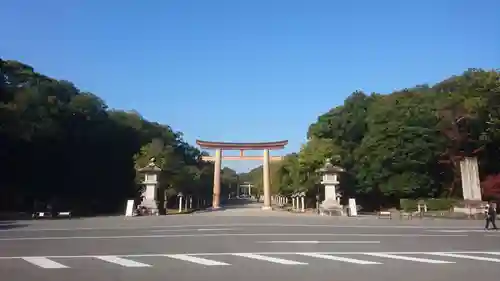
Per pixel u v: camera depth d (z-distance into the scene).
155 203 49.16
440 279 11.09
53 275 11.50
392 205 60.25
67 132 61.84
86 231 25.91
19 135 50.28
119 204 69.75
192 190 81.19
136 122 83.12
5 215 44.78
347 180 60.31
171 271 12.19
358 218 42.44
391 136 56.81
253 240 20.86
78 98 67.12
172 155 68.94
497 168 54.62
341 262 13.95
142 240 20.73
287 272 12.06
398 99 61.91
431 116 56.44
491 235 23.80
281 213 59.66
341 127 68.00
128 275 11.54
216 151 100.94
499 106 53.19
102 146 70.56
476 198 44.16
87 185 67.88
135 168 63.47
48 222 35.06
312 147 64.50
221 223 33.59
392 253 16.19
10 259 14.37
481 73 59.84
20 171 57.28
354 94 71.94
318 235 23.52
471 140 54.34
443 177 57.38
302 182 64.75
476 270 12.48
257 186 143.75
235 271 12.21
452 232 25.75
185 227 29.36
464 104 54.38
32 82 58.78
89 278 11.09
